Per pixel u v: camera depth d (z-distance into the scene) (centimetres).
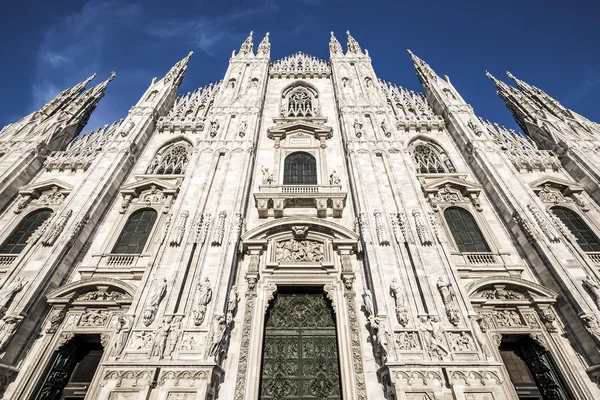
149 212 2202
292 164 2478
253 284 1677
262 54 3591
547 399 1451
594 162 2328
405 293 1530
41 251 1736
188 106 3278
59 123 2778
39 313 1588
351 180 2197
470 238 2020
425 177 2408
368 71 3231
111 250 1947
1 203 2150
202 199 1950
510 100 3422
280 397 1408
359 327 1544
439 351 1329
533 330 1573
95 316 1627
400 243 1720
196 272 1598
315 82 3384
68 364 1544
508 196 2052
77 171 2469
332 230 1884
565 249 1741
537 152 2627
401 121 2903
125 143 2519
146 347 1341
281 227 1912
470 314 1447
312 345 1573
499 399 1196
